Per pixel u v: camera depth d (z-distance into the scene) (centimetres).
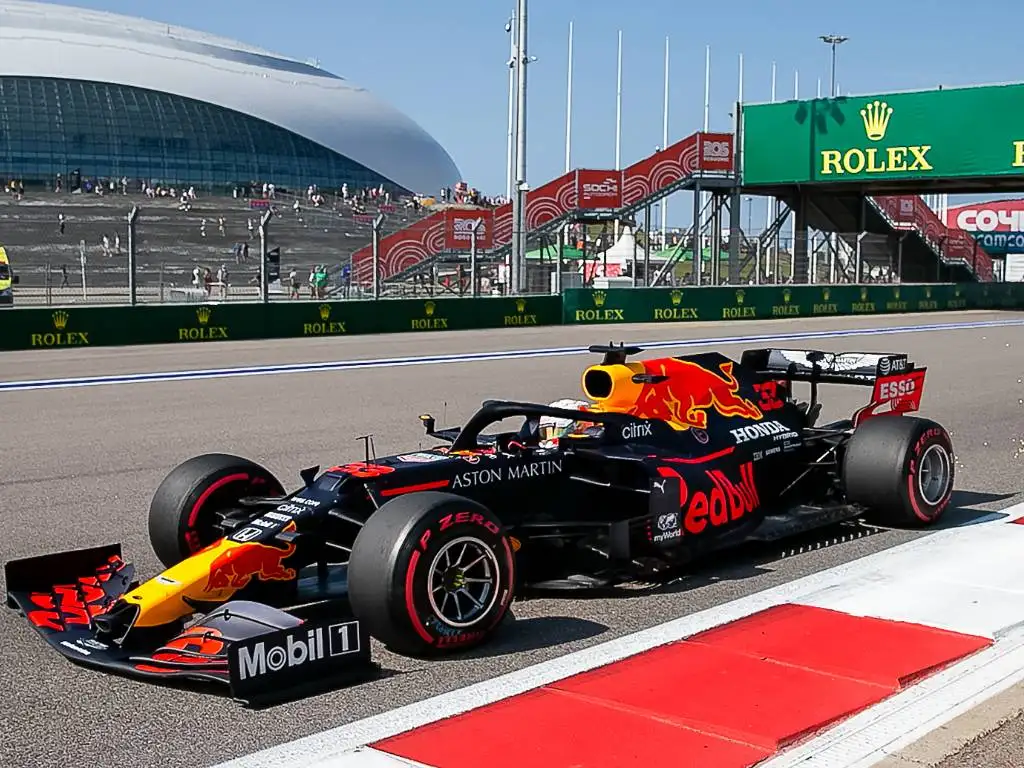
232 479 588
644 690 444
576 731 405
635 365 653
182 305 2291
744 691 440
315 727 418
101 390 1455
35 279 3678
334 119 9069
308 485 537
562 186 3494
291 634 447
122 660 462
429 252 3297
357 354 1983
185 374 1644
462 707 434
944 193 4109
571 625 536
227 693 452
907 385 780
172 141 7888
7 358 1922
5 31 8056
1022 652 483
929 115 3388
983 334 2531
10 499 819
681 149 3619
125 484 871
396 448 1012
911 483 687
